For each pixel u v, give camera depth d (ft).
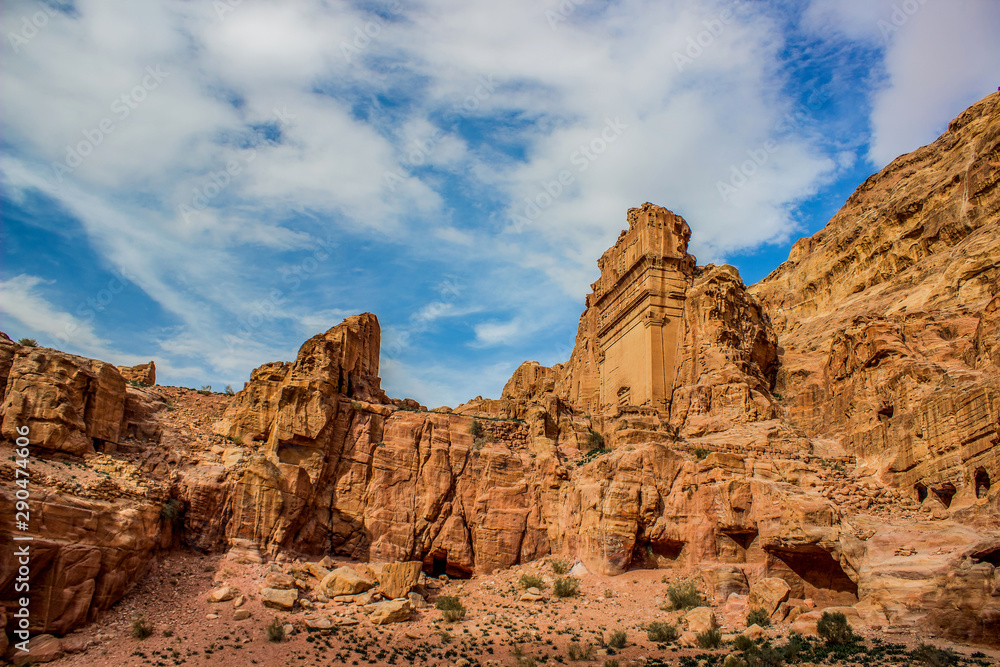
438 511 185.47
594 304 268.41
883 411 172.55
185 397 192.03
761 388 204.03
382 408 195.42
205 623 133.18
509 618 148.97
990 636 107.65
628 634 138.00
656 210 239.91
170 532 151.74
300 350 192.34
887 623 122.31
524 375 321.93
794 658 112.78
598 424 217.36
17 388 142.72
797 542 144.97
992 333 156.46
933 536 131.75
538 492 191.62
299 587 150.82
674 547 167.12
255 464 164.14
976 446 136.15
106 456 151.23
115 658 119.34
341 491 180.45
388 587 153.99
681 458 174.60
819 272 341.82
